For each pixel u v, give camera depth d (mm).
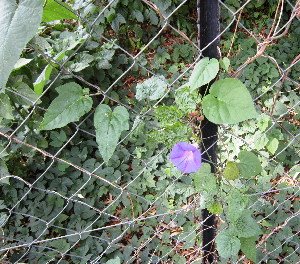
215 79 423
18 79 513
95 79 1203
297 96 1219
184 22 1426
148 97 427
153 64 1332
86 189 996
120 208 986
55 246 859
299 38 1406
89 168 1021
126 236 907
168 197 965
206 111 383
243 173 483
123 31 1368
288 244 834
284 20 1467
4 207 866
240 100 375
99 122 395
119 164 1051
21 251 852
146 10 1356
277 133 999
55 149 1028
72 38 1008
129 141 1088
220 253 496
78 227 905
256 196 663
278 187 915
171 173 966
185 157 413
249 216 502
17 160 976
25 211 939
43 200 975
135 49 1377
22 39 233
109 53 1171
